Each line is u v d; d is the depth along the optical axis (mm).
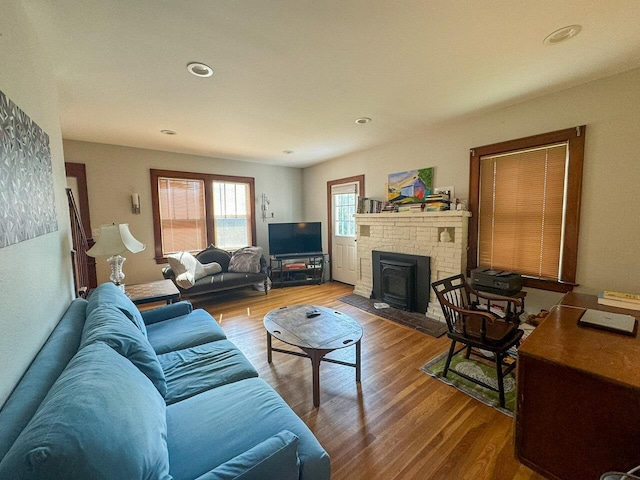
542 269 2707
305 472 999
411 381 2172
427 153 3633
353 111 2871
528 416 1347
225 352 1804
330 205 5465
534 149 2689
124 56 1849
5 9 1101
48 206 1493
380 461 1472
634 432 1091
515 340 1974
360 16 1513
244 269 4613
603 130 2281
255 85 2287
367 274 4438
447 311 2178
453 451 1529
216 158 5035
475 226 3164
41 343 1272
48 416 688
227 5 1414
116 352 1138
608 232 2311
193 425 1149
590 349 1289
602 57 1956
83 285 2828
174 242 4691
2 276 905
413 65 2020
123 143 4016
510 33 1675
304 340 1970
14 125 1054
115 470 658
